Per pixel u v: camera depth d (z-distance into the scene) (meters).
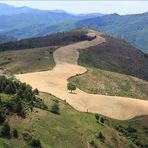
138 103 113.38
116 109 105.56
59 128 74.00
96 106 106.12
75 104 104.19
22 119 70.38
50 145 65.44
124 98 118.06
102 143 76.44
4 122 64.69
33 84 125.81
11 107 71.88
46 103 89.31
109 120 95.00
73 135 73.62
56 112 83.00
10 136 61.62
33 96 85.06
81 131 77.56
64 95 113.00
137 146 83.56
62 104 96.25
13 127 65.38
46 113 79.19
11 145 59.12
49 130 71.12
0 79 85.75
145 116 102.25
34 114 75.62
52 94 110.94
